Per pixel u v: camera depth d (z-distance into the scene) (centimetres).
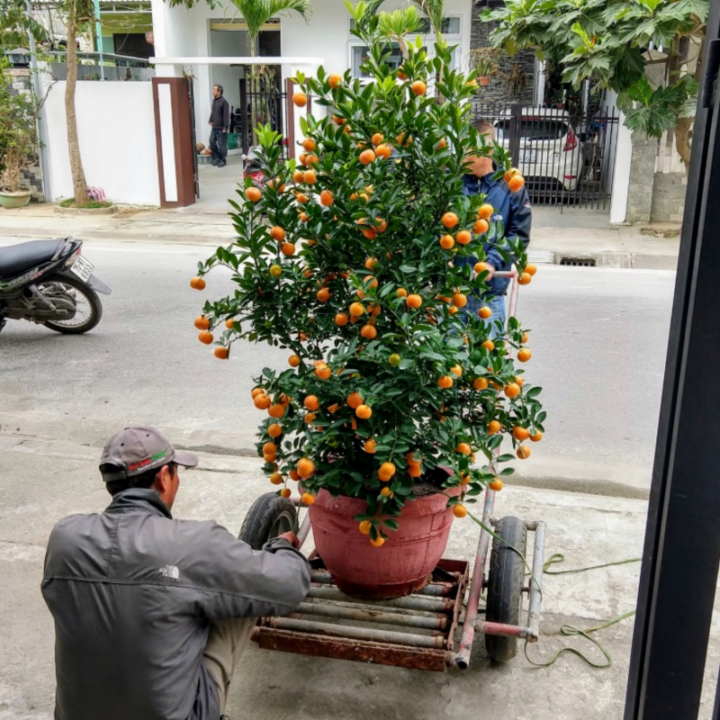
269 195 270
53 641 327
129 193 1452
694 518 180
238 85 2036
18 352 697
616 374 632
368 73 291
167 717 210
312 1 1677
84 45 1955
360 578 286
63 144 1451
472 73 259
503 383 264
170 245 1173
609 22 918
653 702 192
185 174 1426
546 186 1430
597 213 1352
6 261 696
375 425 259
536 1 956
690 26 918
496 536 286
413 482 291
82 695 213
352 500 277
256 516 318
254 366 658
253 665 312
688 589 183
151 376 635
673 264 1048
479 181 439
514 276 356
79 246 716
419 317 270
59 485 457
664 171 1248
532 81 1662
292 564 231
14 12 1352
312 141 269
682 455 177
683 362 175
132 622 208
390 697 296
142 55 2078
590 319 782
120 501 223
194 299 865
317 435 258
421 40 267
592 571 374
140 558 211
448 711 289
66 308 720
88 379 629
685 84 1012
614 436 524
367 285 249
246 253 276
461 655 262
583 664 314
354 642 269
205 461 488
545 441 517
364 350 253
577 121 1449
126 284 930
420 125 260
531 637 273
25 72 1410
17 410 568
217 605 216
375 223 254
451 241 252
